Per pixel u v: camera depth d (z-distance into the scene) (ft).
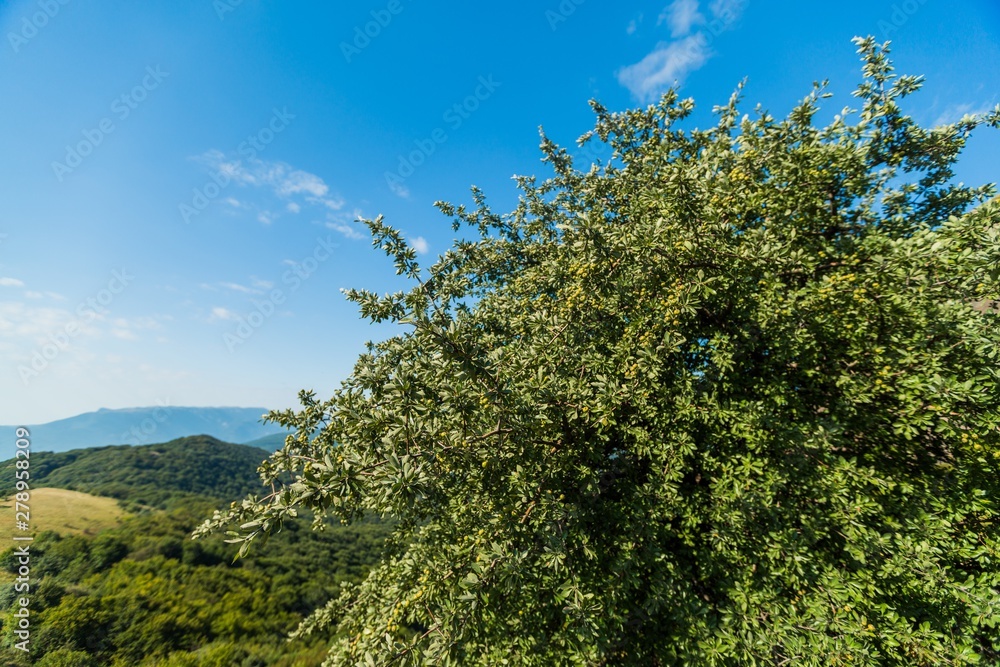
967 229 13.67
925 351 14.03
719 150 20.74
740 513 14.89
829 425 14.98
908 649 12.64
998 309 14.67
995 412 13.23
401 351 19.62
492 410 14.76
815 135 17.63
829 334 15.61
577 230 17.19
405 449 13.34
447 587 15.28
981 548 13.30
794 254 15.93
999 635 12.94
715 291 15.76
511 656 16.48
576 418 17.48
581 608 13.56
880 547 13.44
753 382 17.47
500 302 27.61
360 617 23.59
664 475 16.72
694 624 14.57
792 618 13.48
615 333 19.92
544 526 15.94
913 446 15.21
